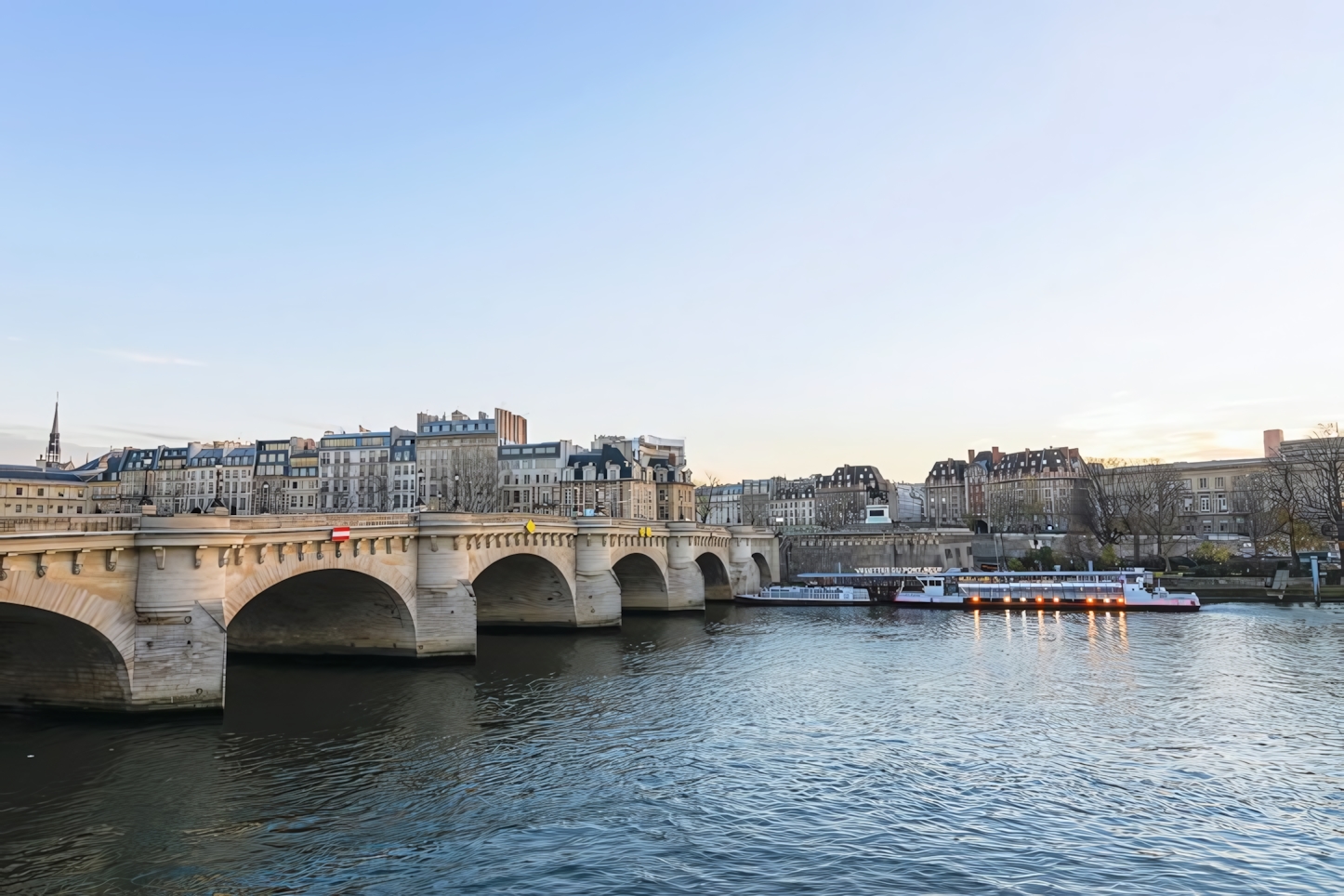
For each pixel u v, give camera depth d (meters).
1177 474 149.75
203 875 22.14
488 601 73.12
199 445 159.62
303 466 154.75
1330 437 122.38
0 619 32.56
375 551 47.56
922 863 23.39
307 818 26.19
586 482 150.50
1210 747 34.56
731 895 21.50
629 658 56.88
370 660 52.06
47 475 138.75
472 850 24.05
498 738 35.47
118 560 33.28
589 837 25.16
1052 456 185.38
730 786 29.66
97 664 34.22
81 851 23.33
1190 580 102.56
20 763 29.94
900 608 94.25
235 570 37.72
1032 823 26.38
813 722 38.59
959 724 38.34
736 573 105.62
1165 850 24.34
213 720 35.31
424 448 149.75
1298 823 26.36
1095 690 45.88
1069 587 91.75
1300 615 80.50
